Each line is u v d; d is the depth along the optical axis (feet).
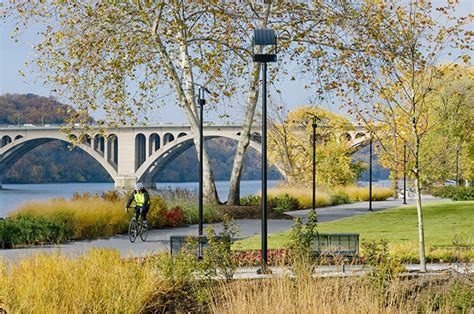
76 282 29.25
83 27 96.02
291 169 199.00
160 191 110.32
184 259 35.37
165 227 92.17
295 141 200.34
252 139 255.91
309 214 39.37
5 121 541.75
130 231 71.46
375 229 82.28
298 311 27.45
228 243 38.09
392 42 47.75
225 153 581.53
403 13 45.65
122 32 97.71
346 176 206.28
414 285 34.35
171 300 32.35
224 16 101.19
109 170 307.58
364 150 368.27
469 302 30.73
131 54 96.78
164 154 301.02
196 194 114.01
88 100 97.40
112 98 97.76
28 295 27.09
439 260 49.37
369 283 31.65
